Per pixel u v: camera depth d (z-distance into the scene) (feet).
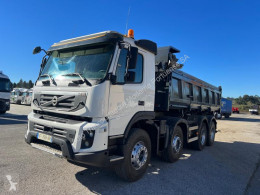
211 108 31.50
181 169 17.28
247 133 46.06
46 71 15.07
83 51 13.55
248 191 13.96
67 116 12.53
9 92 51.16
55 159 17.40
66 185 12.72
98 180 13.74
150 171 16.29
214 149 26.94
